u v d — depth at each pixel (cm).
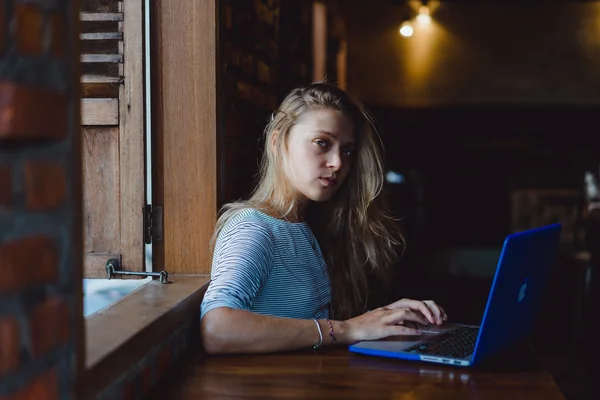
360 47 845
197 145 215
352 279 223
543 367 157
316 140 193
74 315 103
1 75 90
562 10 827
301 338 168
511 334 166
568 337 485
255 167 279
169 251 217
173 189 216
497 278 145
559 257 714
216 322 163
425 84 846
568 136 855
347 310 221
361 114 205
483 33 837
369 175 214
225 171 229
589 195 705
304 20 409
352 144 200
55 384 101
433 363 158
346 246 222
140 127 205
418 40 840
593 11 823
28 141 95
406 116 855
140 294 181
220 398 135
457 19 836
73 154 103
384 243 224
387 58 843
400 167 873
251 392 138
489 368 156
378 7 838
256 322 165
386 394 137
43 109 96
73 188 103
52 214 101
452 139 865
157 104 215
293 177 197
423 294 615
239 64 252
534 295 173
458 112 852
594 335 453
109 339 128
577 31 828
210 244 210
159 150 216
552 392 139
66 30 102
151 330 142
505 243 143
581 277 537
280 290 189
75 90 104
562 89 837
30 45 94
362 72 848
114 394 122
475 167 880
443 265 777
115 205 207
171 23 213
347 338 172
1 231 92
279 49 345
